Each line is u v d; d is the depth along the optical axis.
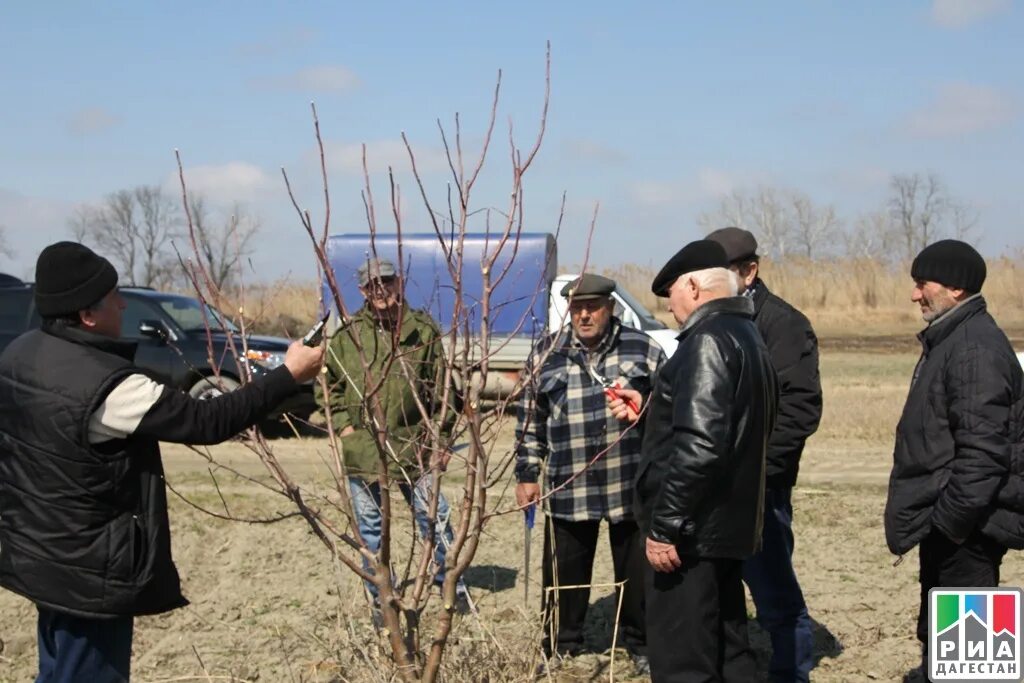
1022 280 39.34
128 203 49.06
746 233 5.05
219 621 6.33
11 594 6.96
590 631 6.18
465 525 4.04
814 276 43.38
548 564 5.63
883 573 7.22
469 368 3.92
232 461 11.88
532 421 5.56
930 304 4.60
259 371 12.52
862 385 19.56
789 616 5.04
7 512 3.65
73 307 3.64
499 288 13.17
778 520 5.01
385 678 4.44
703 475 3.93
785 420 4.95
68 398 3.53
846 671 5.54
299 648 5.81
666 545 4.02
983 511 4.37
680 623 4.09
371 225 3.63
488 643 4.87
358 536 4.07
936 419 4.48
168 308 13.20
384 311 5.31
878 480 10.62
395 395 5.36
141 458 3.65
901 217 80.12
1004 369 4.34
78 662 3.67
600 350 5.48
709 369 4.00
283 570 7.37
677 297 4.27
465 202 3.69
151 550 3.65
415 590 4.12
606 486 5.43
